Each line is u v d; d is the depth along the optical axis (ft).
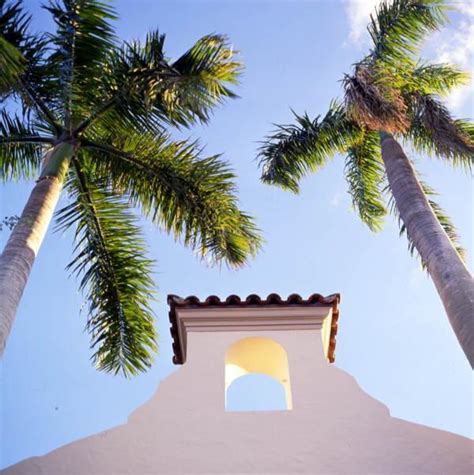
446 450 24.57
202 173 39.42
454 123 42.42
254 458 24.34
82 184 39.75
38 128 39.65
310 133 46.52
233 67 38.34
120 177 39.93
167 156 39.96
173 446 24.86
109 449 24.73
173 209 38.93
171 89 37.76
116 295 37.99
